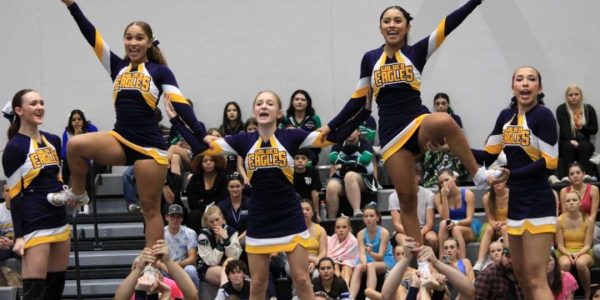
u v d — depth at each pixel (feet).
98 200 49.01
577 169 43.75
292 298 40.96
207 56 51.37
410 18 30.07
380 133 30.17
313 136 30.63
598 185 45.83
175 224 42.01
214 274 41.27
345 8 50.83
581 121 48.44
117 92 30.27
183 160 46.29
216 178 44.42
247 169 30.48
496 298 37.55
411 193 30.14
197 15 51.37
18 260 43.73
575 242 42.19
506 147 32.65
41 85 51.60
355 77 50.83
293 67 51.11
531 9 50.47
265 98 30.27
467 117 50.62
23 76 51.67
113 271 44.65
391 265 41.75
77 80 51.52
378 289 41.45
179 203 44.98
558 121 48.62
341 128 31.12
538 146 32.19
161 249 31.35
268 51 51.19
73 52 51.52
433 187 46.85
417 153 29.99
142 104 30.22
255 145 30.42
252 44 51.24
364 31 50.80
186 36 51.39
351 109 30.76
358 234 42.29
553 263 36.78
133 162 30.71
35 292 33.76
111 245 45.83
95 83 51.52
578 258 41.75
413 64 29.45
